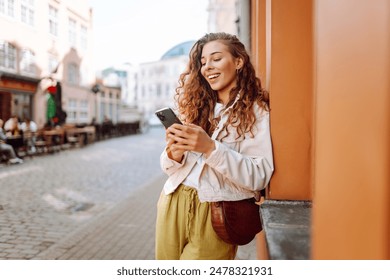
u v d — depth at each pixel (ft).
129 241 12.57
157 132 99.40
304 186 5.02
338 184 1.91
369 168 1.68
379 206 1.62
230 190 4.65
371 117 1.66
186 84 5.16
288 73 5.08
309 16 5.02
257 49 7.47
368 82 1.68
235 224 4.59
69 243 11.91
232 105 4.70
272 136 5.07
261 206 4.81
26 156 37.40
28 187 21.48
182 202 4.75
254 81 4.87
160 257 4.93
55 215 15.39
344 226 1.86
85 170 29.66
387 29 1.59
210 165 4.32
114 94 73.82
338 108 1.90
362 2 1.70
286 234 3.76
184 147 4.23
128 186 23.31
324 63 2.06
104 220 15.19
